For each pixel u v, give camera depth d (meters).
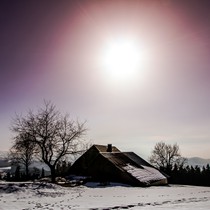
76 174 56.50
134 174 50.84
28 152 52.03
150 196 31.97
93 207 21.98
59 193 33.09
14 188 32.25
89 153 58.56
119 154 60.22
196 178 90.69
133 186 48.28
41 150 45.69
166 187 50.25
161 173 62.81
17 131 46.44
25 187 33.69
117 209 20.83
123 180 50.50
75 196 31.42
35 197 29.38
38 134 44.97
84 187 43.03
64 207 22.08
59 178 50.56
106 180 52.03
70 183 45.47
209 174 91.19
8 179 60.34
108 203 24.91
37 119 46.16
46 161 44.53
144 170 56.88
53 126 46.00
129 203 24.73
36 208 21.58
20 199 27.47
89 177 52.69
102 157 53.78
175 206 21.69
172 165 90.12
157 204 23.66
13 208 21.75
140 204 23.75
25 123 46.25
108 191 38.28
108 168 52.66
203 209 19.78
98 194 34.16
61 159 48.06
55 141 45.34
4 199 27.00
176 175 89.38
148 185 49.38
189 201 26.12
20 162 60.47
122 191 38.59
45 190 33.75
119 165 53.09
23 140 46.16
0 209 21.25
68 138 45.91
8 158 60.22
